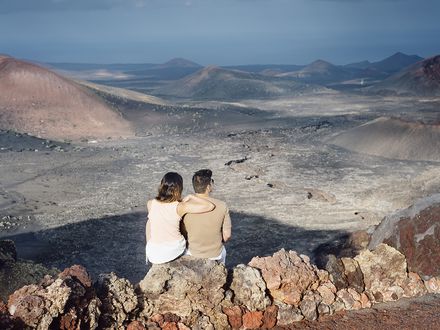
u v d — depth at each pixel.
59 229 27.36
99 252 23.80
